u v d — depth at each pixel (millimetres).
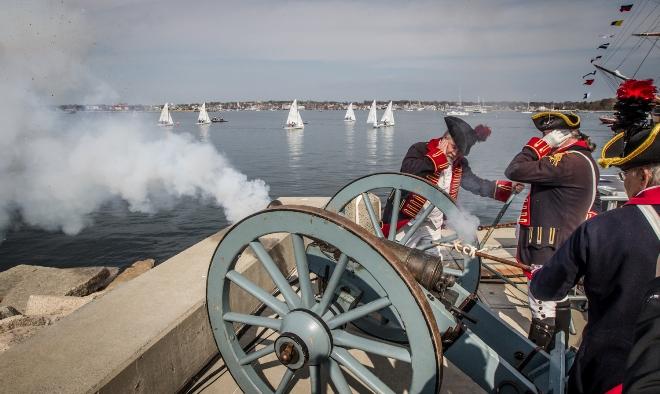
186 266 3285
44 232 29688
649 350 910
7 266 23844
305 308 2090
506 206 3408
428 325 1793
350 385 2643
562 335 1944
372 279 2395
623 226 1375
